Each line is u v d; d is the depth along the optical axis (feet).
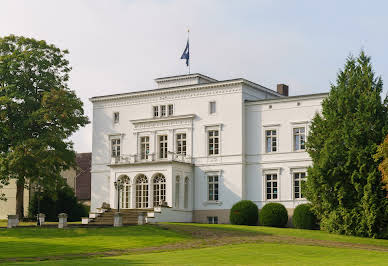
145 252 108.68
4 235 134.92
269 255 102.63
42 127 191.52
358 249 116.06
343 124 148.36
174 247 115.65
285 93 213.87
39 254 105.60
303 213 163.43
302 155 176.76
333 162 147.02
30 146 180.34
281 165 179.83
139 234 133.80
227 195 184.96
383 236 142.00
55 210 215.10
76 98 197.67
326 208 149.18
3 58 187.73
